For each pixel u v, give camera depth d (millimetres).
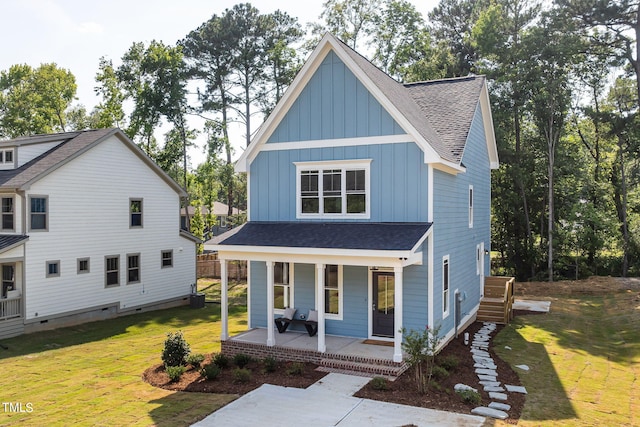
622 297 23812
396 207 14312
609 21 29375
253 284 16453
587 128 37594
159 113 37844
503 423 9406
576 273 31188
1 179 20625
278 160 16078
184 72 41750
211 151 38031
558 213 32750
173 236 26625
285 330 15648
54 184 20469
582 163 32500
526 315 20875
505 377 12242
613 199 34906
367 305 14719
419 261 13461
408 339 11492
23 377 13430
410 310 14102
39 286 19891
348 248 12742
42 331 19875
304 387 11594
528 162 32375
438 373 11984
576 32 30062
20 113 45812
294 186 15836
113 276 23219
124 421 9758
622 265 32406
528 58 30422
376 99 14477
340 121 15047
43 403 11031
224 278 14820
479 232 21047
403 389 11250
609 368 13359
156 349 16516
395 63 36969
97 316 22375
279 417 9828
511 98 31609
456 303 16703
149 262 25109
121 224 23609
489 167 23891
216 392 11469
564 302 24031
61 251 20766
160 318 23203
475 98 18516
